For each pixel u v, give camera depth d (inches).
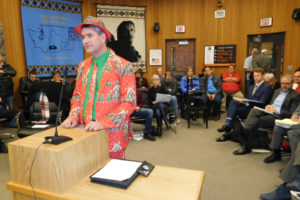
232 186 95.2
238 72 245.4
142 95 161.5
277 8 217.2
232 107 149.6
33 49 195.5
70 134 44.2
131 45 251.4
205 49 253.1
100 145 46.5
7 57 180.9
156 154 129.3
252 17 231.5
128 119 55.4
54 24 207.6
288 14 211.8
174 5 251.8
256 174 105.3
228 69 247.9
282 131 113.2
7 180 99.8
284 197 80.6
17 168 39.9
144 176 43.1
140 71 222.5
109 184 40.1
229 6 239.0
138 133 164.4
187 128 178.9
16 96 189.3
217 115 211.5
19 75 189.6
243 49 240.4
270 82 152.9
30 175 39.1
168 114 187.8
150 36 257.3
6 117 132.9
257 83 152.1
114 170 43.6
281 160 119.0
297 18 205.6
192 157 125.1
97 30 48.6
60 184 37.4
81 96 53.6
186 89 206.5
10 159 40.1
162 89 169.3
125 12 244.5
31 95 129.8
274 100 132.3
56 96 129.3
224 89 228.4
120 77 50.9
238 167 112.7
